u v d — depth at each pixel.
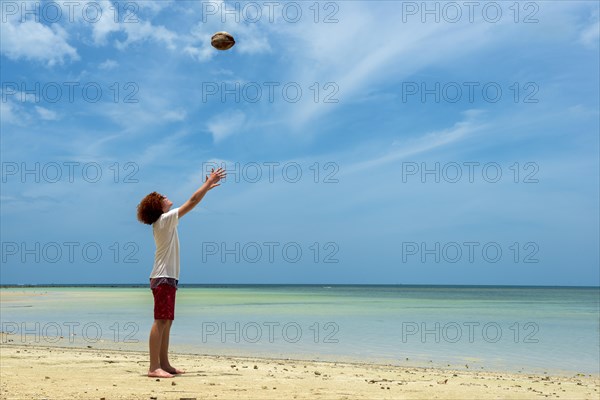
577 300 57.59
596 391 7.23
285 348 12.87
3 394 5.43
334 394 5.97
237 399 5.43
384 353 12.27
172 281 7.10
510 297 70.62
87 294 66.44
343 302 44.38
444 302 47.28
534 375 9.42
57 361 8.55
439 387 6.88
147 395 5.49
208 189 6.98
